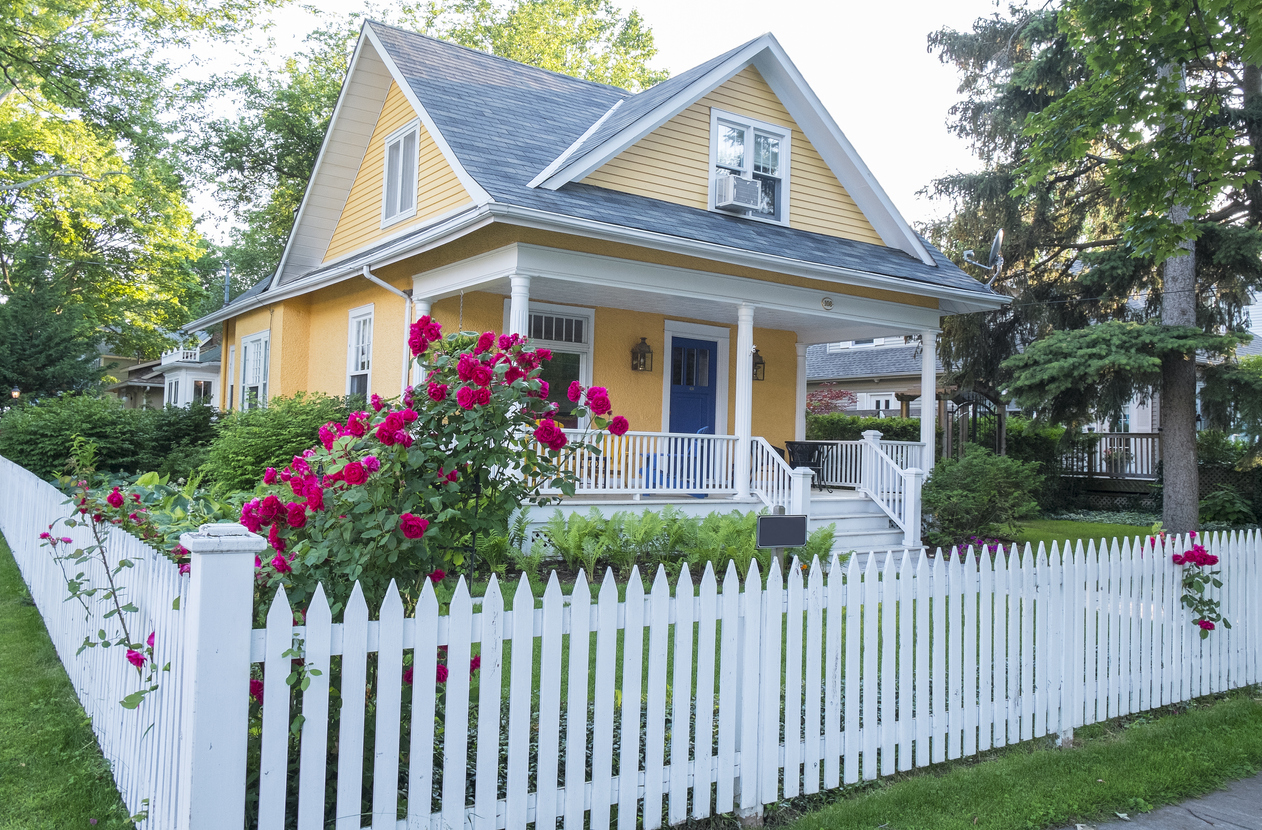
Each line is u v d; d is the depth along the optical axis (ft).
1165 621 17.88
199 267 137.59
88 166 88.48
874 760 13.47
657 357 43.27
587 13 112.16
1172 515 43.68
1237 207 45.93
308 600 10.34
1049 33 49.49
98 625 14.19
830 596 13.08
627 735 11.20
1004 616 15.14
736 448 36.78
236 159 93.91
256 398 52.08
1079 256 53.62
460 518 11.84
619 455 33.76
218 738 8.55
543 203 30.40
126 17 74.49
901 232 45.27
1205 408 44.73
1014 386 44.09
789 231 41.65
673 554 30.66
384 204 44.70
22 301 76.69
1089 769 14.42
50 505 20.30
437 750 12.12
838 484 45.78
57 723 14.67
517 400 12.25
